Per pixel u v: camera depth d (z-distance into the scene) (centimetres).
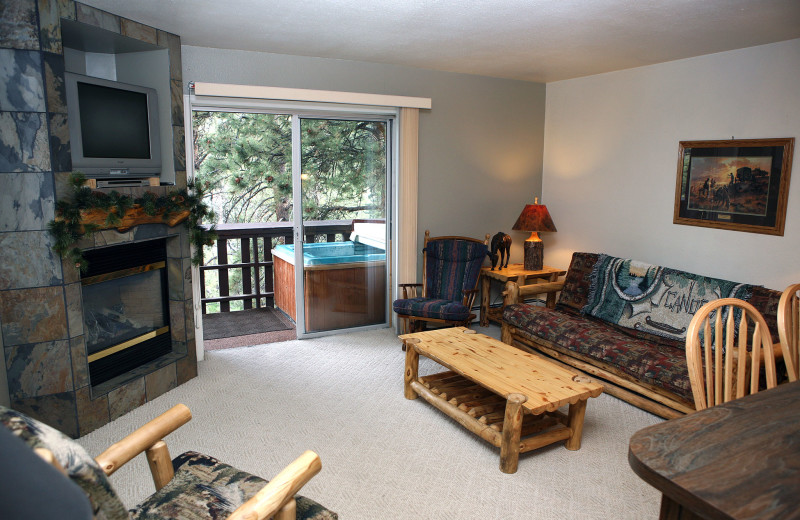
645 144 436
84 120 293
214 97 398
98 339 321
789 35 329
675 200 414
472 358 311
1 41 254
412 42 368
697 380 166
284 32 344
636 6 280
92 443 284
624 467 266
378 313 504
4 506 78
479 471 262
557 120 524
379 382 374
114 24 303
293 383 371
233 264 571
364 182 476
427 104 458
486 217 523
